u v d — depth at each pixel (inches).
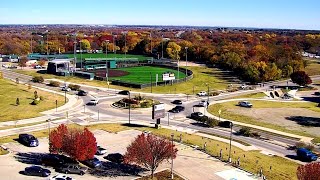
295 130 4133.9
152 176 2576.3
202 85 6742.1
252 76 7229.3
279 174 2758.4
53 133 2792.8
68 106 4847.4
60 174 2554.1
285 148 3528.5
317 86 7170.3
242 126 4224.9
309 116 4790.8
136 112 4699.8
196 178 2613.2
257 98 5925.2
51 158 2775.6
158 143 2591.0
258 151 3393.2
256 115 4763.8
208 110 4943.4
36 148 3181.6
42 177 2544.3
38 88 5846.5
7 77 6899.6
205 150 3235.7
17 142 3321.9
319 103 5575.8
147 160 2524.6
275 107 5270.7
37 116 4271.7
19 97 4970.5
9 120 4045.3
